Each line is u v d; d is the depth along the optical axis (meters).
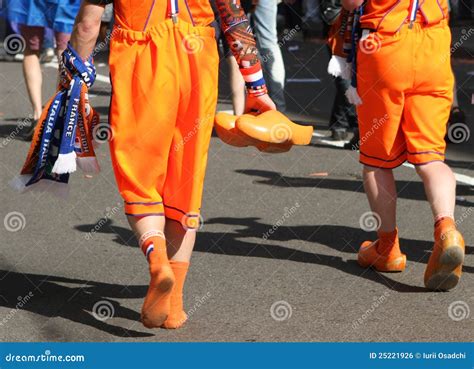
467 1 17.33
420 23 5.68
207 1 4.94
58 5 9.88
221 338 5.14
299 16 16.12
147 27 4.88
